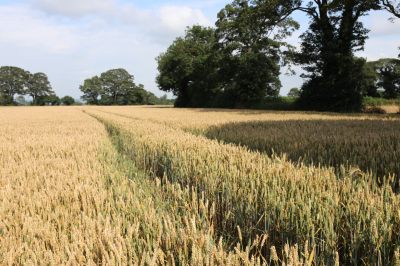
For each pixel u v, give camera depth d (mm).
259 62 43875
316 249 2844
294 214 3094
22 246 2229
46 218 2949
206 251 2189
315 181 3617
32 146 7449
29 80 128375
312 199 3154
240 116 21578
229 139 8906
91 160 5629
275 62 45469
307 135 8438
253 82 44656
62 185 3848
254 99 45156
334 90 32500
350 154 5719
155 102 132125
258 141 7832
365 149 5867
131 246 2348
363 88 33031
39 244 2426
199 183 4586
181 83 66625
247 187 3768
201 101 60844
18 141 8578
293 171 3996
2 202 3266
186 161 5250
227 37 47219
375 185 3645
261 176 3916
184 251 2281
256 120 16000
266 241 3088
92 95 136500
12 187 4039
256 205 3445
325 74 33500
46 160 5648
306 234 2893
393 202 3000
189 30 66750
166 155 6387
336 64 32312
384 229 2641
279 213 3217
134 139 8641
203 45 65562
